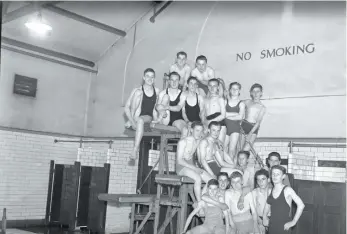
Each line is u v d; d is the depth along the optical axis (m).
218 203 6.72
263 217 6.58
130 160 10.55
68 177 10.93
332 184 6.98
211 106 8.22
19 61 11.31
